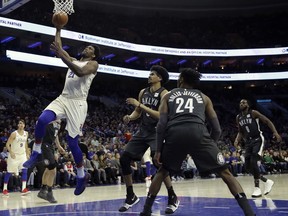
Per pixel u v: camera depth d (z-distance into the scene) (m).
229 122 27.31
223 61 30.69
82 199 7.37
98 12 29.12
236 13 32.50
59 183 11.75
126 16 30.66
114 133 19.38
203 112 3.92
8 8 9.09
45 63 21.78
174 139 3.79
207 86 31.36
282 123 27.77
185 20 31.91
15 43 23.45
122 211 5.18
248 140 7.39
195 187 10.08
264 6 31.88
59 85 25.77
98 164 13.02
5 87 23.44
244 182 11.59
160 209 5.51
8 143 8.91
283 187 9.27
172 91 4.05
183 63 29.69
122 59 28.53
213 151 3.78
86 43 24.00
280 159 19.08
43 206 6.21
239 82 30.11
